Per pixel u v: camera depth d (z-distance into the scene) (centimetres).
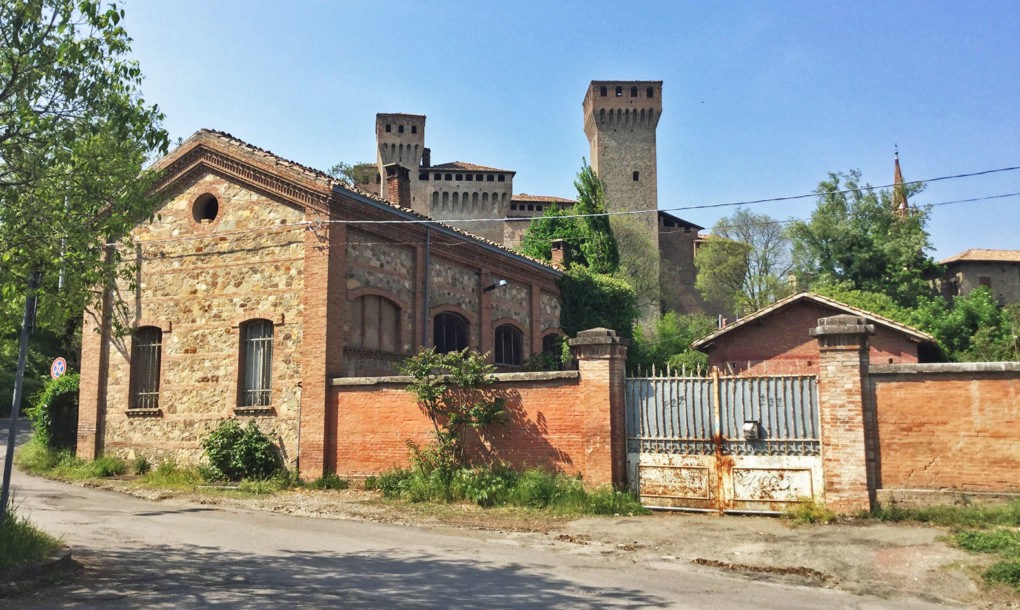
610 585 828
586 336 1371
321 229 1727
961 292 6391
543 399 1431
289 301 1759
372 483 1573
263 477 1677
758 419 1268
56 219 907
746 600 779
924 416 1156
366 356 1833
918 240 5088
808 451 1231
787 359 2686
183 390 1866
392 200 2561
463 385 1485
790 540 1060
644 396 1359
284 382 1738
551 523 1234
